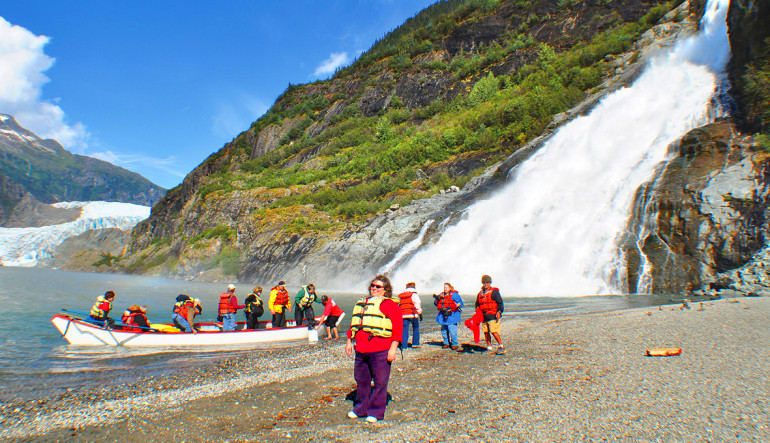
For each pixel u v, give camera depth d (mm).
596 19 90375
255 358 10789
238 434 5355
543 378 7375
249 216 69250
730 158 31062
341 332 15930
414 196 57344
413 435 5031
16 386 8094
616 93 55531
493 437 4812
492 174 52812
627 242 29953
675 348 8797
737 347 8781
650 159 37969
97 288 44531
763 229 24078
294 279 49500
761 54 37562
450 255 39281
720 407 5352
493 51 106375
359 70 149750
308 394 7234
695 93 45719
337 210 63031
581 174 42000
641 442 4430
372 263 44469
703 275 24875
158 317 20938
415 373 8305
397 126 105625
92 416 6219
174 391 7621
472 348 10805
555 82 71438
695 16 64250
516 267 34125
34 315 20547
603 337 11023
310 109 146000
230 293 15156
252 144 156875
